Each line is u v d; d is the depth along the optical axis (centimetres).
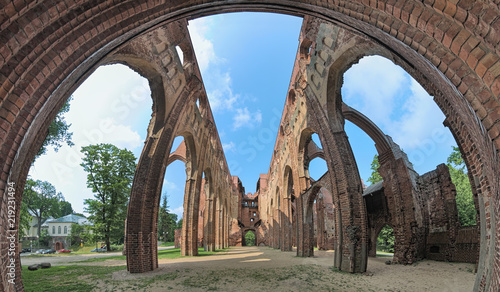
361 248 1175
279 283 981
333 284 952
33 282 1029
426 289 855
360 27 576
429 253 1638
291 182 2723
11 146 416
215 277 1103
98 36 509
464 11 333
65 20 443
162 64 1320
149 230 1301
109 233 3581
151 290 888
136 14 523
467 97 386
